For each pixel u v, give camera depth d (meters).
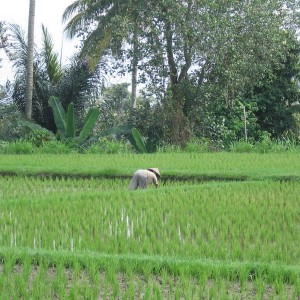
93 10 56.56
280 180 32.56
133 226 21.55
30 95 57.12
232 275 16.17
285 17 57.53
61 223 21.61
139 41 54.16
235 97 59.59
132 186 29.48
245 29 54.09
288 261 17.61
